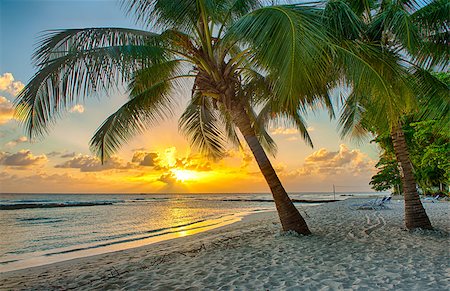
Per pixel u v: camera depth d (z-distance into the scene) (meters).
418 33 7.31
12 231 17.27
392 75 6.69
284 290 4.34
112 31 6.23
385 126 8.61
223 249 7.39
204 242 9.41
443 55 8.22
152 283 4.97
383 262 5.51
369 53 6.44
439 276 4.61
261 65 5.26
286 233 8.27
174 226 18.48
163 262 6.62
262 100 9.56
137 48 5.79
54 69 5.35
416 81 8.02
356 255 6.09
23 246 12.76
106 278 5.57
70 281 5.65
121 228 18.17
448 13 7.22
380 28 7.54
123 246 11.95
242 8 7.63
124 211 32.84
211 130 11.07
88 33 5.96
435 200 23.14
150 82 8.20
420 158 19.30
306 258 6.00
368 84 5.88
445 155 15.14
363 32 7.21
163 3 6.51
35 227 19.03
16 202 52.03
